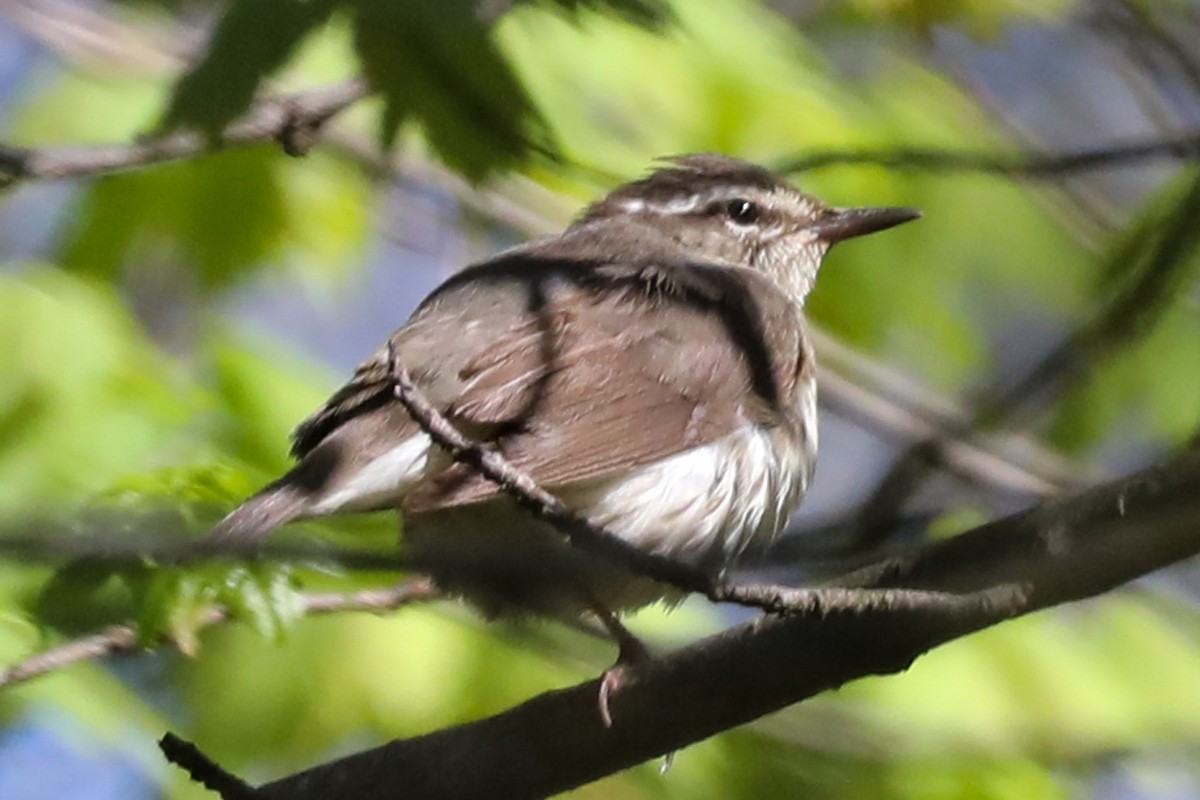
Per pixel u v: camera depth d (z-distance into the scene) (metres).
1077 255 15.67
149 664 12.31
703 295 10.67
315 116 9.96
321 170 14.23
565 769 9.16
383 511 10.15
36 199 14.60
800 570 9.16
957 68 16.02
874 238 15.33
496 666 12.44
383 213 14.70
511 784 9.20
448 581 9.42
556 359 9.93
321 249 14.23
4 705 11.54
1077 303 15.38
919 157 9.77
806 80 14.00
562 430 9.60
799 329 10.88
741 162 12.24
